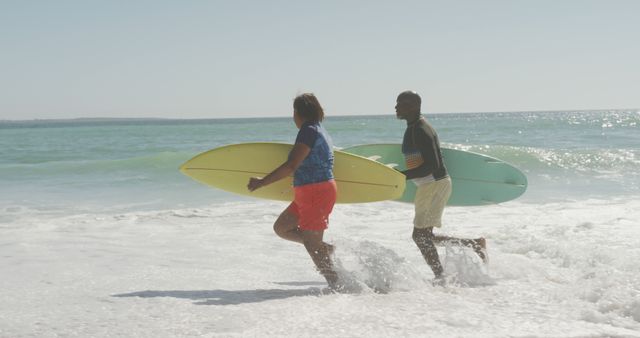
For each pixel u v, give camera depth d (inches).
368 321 137.3
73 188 491.2
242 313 145.1
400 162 242.5
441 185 181.9
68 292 170.6
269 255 229.6
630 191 434.0
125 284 181.0
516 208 357.1
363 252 176.6
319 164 164.6
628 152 661.3
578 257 204.8
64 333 130.8
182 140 1334.9
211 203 403.5
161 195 447.5
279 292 170.1
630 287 159.5
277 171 161.3
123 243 256.5
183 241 260.7
